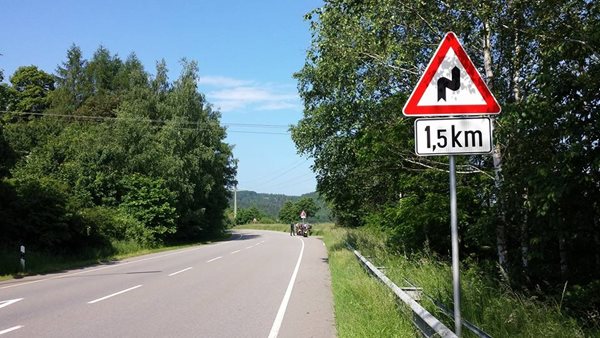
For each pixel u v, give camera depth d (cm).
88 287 1485
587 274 926
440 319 729
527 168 817
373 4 995
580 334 624
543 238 885
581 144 689
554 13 750
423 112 489
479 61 1141
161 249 3597
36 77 6981
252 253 2947
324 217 11644
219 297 1244
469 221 1312
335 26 1212
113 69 7569
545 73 743
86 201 3484
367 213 3105
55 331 864
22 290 1462
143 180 3969
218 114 5653
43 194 2522
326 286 1445
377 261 1506
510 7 852
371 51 1184
